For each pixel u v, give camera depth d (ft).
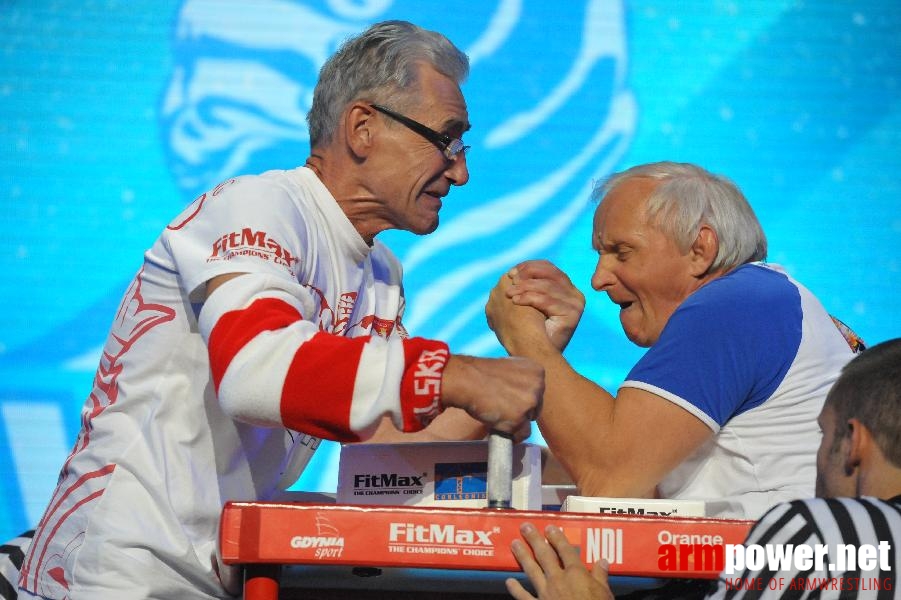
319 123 9.32
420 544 6.64
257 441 8.57
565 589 6.51
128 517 8.09
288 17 24.91
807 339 9.22
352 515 6.64
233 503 6.63
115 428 8.39
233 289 7.54
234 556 6.57
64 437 24.18
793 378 9.12
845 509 6.84
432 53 9.19
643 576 6.77
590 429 9.02
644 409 8.94
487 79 24.93
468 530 6.70
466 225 24.43
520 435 7.39
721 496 9.29
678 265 9.83
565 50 25.07
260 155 24.72
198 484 8.28
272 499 9.04
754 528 6.82
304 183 9.08
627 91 25.04
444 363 7.14
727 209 9.83
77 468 8.45
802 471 9.09
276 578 6.78
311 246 8.70
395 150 9.02
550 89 24.95
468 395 7.11
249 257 7.85
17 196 24.72
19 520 23.82
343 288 9.20
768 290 9.34
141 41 25.00
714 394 8.93
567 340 9.70
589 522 6.75
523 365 7.23
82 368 24.43
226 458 8.41
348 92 9.11
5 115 24.84
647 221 9.86
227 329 7.33
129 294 8.75
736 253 9.81
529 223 24.53
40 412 24.22
